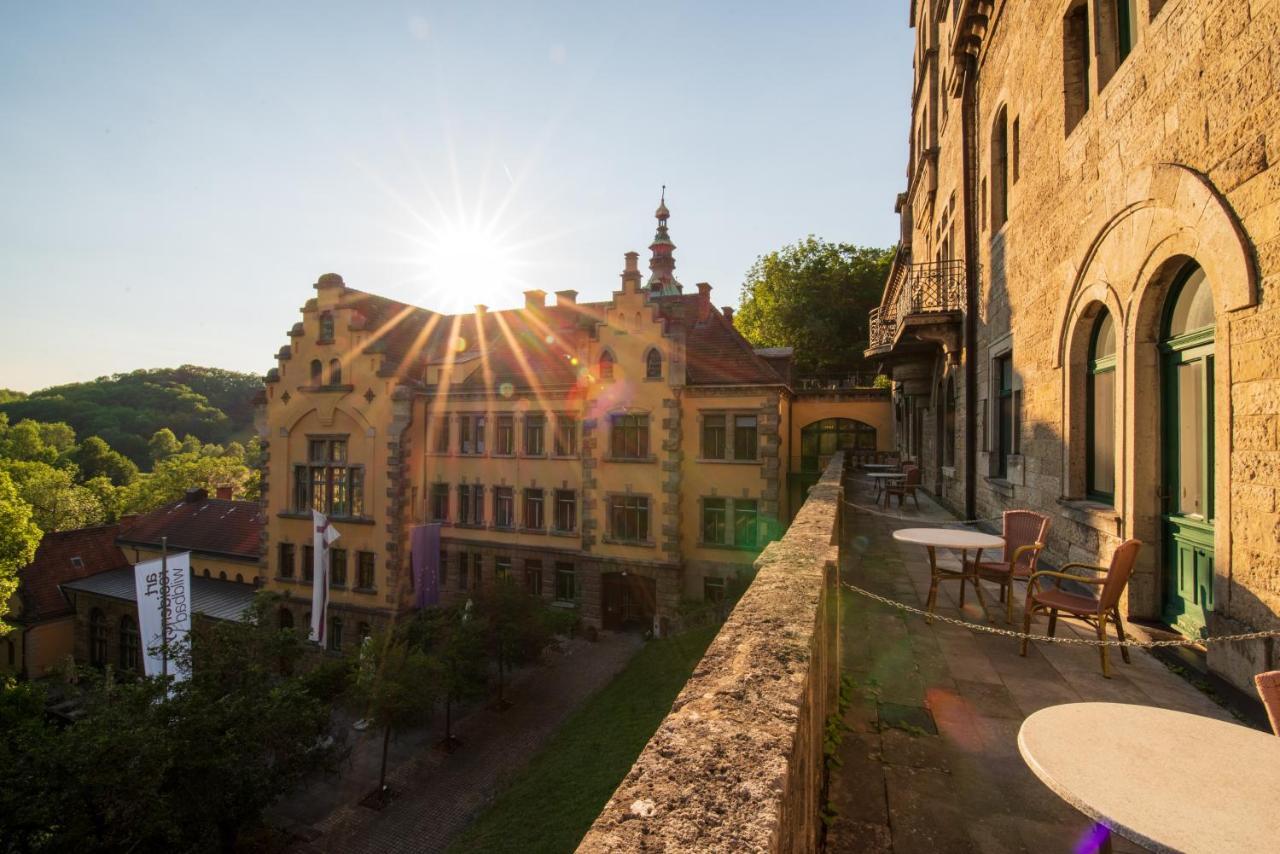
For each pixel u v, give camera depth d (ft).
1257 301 13.93
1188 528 17.66
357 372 93.15
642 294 84.23
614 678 72.13
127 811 35.65
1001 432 37.09
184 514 118.83
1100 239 22.02
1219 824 5.68
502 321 108.27
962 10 39.22
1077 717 7.91
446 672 60.90
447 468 95.81
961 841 10.39
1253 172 14.02
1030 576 18.76
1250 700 14.05
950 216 51.85
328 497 95.04
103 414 378.73
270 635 53.98
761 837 4.41
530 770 55.83
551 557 88.74
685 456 83.46
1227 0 14.87
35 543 98.53
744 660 8.31
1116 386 20.67
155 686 43.09
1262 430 13.79
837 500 26.48
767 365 82.48
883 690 16.20
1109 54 22.03
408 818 52.11
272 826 51.08
